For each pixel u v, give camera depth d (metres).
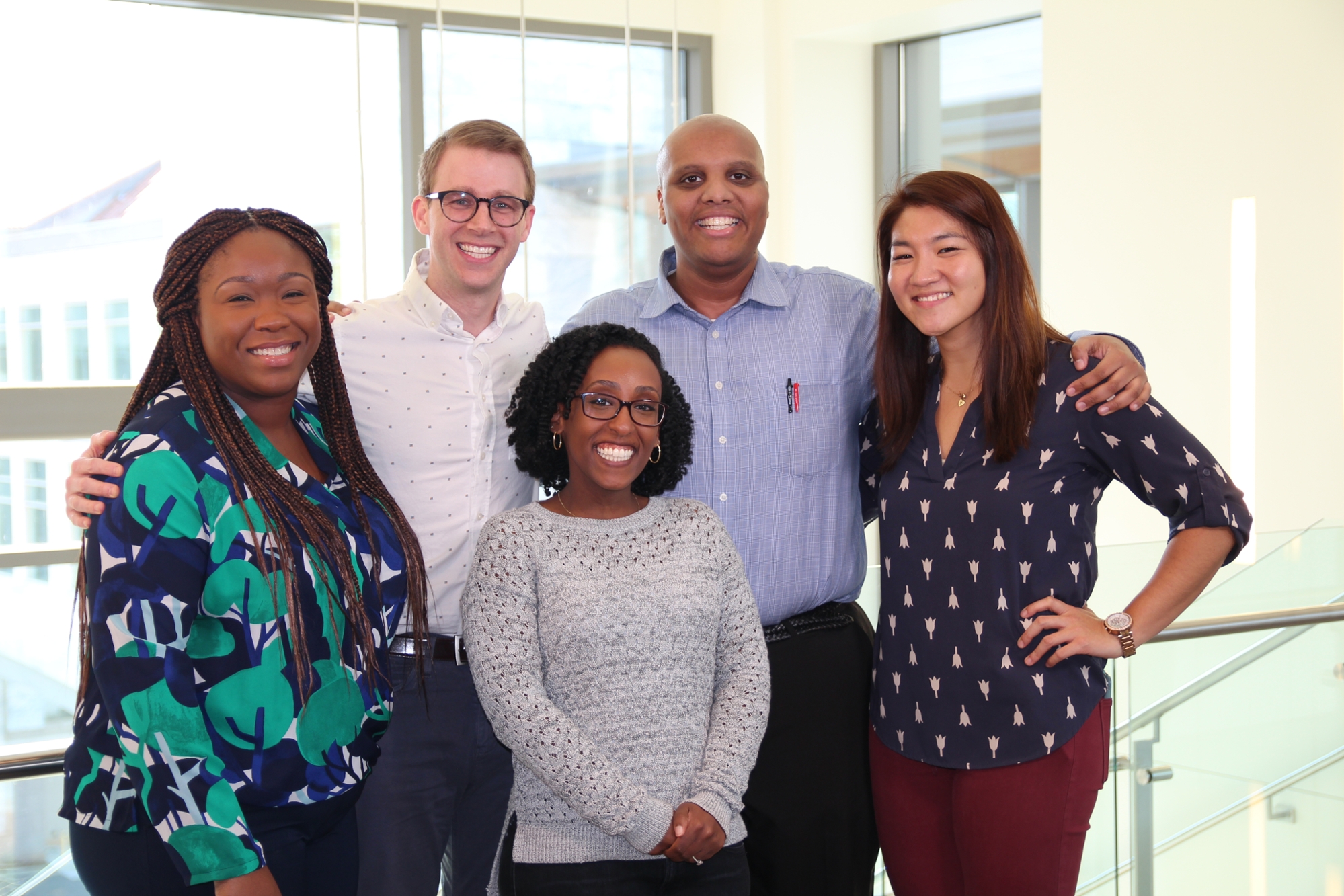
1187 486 1.74
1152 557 2.66
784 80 5.41
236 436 1.41
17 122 4.46
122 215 4.66
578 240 5.53
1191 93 3.96
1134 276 4.18
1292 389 3.78
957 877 1.92
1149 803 2.55
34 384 4.53
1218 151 3.90
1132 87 4.13
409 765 1.95
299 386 1.81
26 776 1.72
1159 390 4.12
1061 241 4.42
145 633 1.26
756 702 1.73
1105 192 4.24
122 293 4.71
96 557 1.28
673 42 5.13
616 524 1.74
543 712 1.59
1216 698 2.63
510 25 5.17
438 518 2.03
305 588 1.41
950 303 1.83
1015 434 1.79
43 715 4.62
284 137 4.89
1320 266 3.68
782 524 2.14
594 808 1.56
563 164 5.44
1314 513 3.75
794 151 5.40
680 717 1.66
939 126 5.40
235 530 1.36
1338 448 3.68
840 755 2.11
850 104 5.51
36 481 4.64
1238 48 3.83
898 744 1.93
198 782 1.28
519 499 2.14
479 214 2.01
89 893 1.38
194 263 1.42
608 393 1.72
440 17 4.41
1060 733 1.78
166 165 4.71
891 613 1.95
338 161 5.00
